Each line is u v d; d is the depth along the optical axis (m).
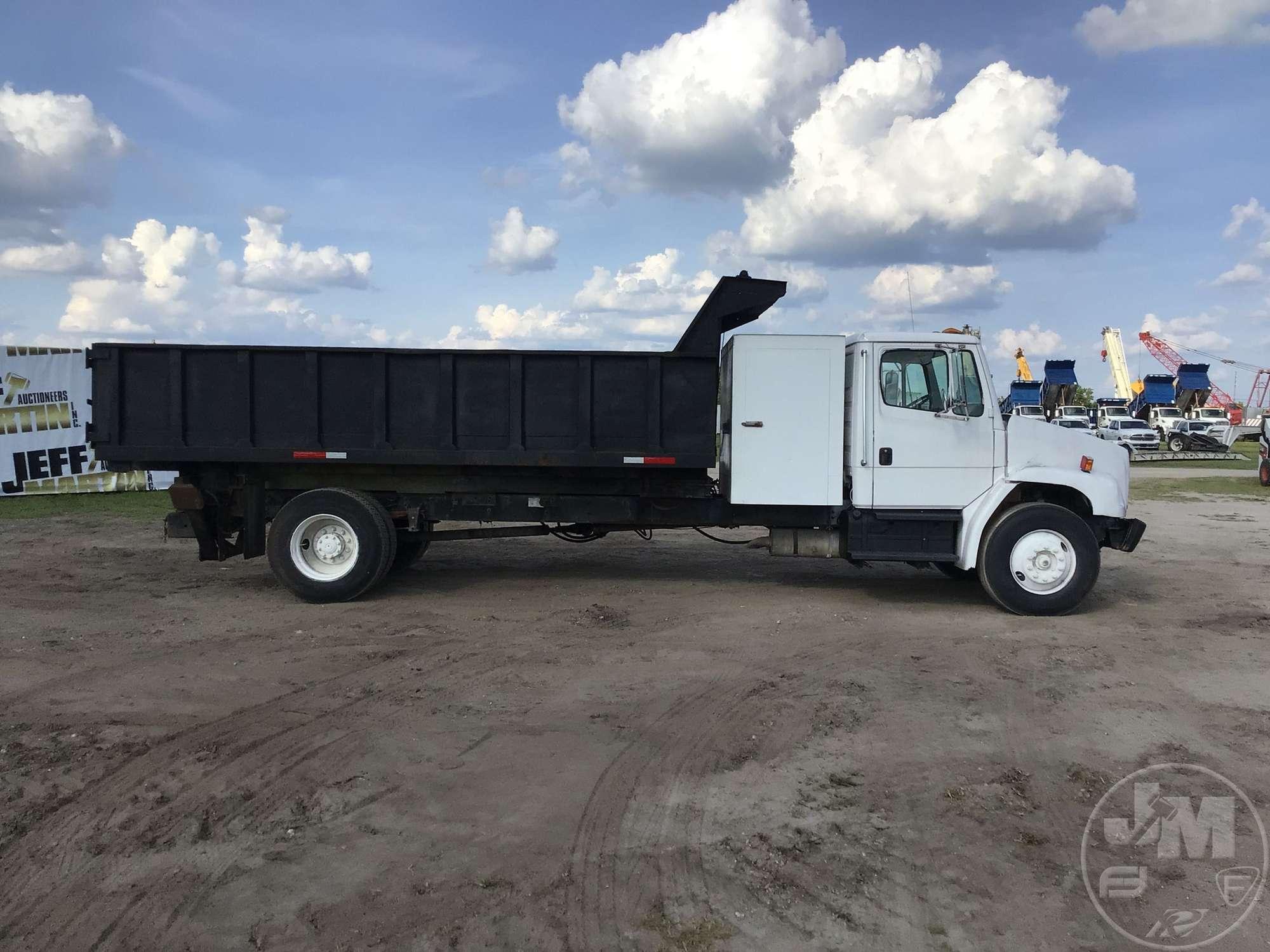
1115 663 6.54
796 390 8.17
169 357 8.39
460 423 8.38
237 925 3.20
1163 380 54.22
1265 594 9.08
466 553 11.56
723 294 8.23
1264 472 22.66
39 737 4.94
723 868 3.60
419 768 4.56
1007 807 4.16
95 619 7.70
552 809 4.11
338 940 3.11
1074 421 45.62
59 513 15.00
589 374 8.23
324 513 8.37
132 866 3.60
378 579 8.47
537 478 8.75
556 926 3.20
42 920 3.23
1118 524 8.28
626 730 5.11
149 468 8.82
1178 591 9.24
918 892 3.44
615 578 9.81
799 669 6.31
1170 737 5.04
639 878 3.52
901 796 4.28
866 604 8.51
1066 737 5.04
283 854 3.70
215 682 5.95
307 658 6.52
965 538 8.09
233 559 10.75
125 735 4.98
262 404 8.45
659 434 8.24
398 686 5.88
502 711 5.41
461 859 3.66
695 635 7.26
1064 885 3.49
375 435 8.38
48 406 17.45
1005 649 6.89
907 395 8.15
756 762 4.68
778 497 8.24
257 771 4.50
